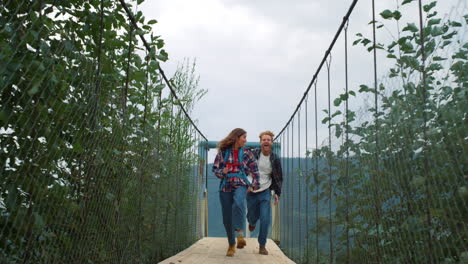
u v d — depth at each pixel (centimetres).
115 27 242
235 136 469
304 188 442
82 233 203
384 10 211
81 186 202
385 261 204
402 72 186
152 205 376
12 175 145
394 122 193
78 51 197
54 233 174
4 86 136
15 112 146
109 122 239
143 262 352
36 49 156
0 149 139
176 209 513
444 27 152
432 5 200
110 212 251
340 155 287
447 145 146
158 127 375
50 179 167
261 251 509
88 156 210
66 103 175
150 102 327
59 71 170
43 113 158
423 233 164
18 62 147
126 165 282
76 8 201
